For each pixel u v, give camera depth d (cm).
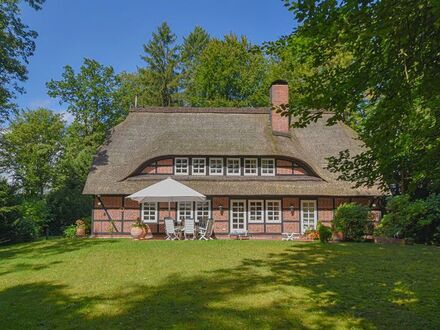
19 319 696
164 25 5216
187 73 5066
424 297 819
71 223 3059
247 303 776
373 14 403
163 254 1395
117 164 2489
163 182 2009
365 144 575
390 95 485
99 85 3534
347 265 1170
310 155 2572
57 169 3303
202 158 2470
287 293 849
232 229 2383
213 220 2309
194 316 700
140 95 4853
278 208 2406
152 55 5169
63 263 1242
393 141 546
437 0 350
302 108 519
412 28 416
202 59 4259
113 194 2316
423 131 524
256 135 2559
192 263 1212
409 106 483
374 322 673
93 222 2342
